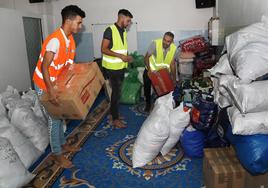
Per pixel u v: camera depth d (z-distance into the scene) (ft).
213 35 13.83
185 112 7.56
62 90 6.53
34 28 15.26
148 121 7.70
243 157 5.36
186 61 13.88
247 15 8.89
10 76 12.39
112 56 9.62
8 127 7.26
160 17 16.38
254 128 5.27
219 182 5.67
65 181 6.94
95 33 17.22
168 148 7.97
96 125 10.82
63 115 6.84
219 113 6.87
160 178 6.92
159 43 11.59
